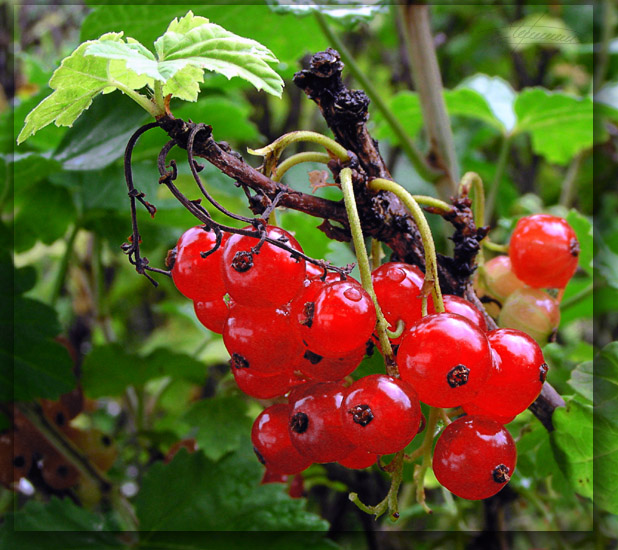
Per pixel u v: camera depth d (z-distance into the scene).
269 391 0.14
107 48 0.13
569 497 0.18
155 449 0.24
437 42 0.38
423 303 0.13
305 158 0.14
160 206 0.21
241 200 0.24
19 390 0.19
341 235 0.15
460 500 0.22
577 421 0.15
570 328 0.38
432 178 0.21
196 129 0.13
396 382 0.13
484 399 0.14
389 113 0.21
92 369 0.22
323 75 0.14
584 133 0.29
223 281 0.13
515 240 0.16
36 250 0.32
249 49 0.13
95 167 0.18
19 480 0.20
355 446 0.14
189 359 0.22
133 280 0.34
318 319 0.13
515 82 0.41
